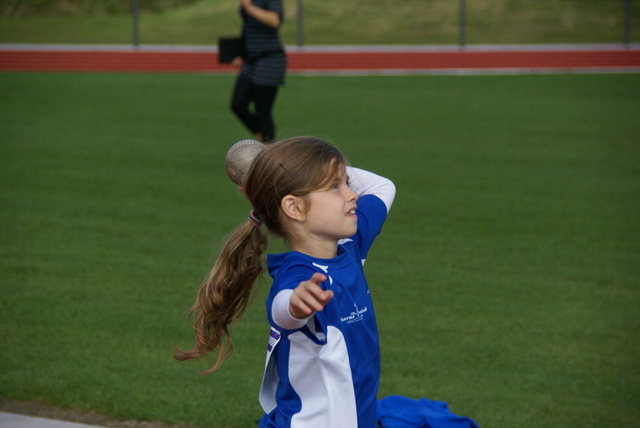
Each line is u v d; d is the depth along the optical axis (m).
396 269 22.02
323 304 6.84
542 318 18.55
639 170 35.34
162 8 124.69
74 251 23.44
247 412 13.81
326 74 78.81
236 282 8.48
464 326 18.02
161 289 20.30
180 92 62.78
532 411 13.98
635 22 106.44
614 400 14.42
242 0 32.59
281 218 8.00
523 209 28.64
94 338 17.09
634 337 17.45
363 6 111.25
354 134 44.06
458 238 25.08
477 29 105.25
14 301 19.27
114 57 82.25
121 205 28.88
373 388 8.34
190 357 8.85
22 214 27.52
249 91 33.72
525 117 50.47
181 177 33.44
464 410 14.02
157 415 13.59
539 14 108.19
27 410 13.73
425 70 82.69
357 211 9.23
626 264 22.66
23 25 113.56
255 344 17.14
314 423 7.73
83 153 38.31
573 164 36.53
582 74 77.81
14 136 42.69
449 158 37.75
